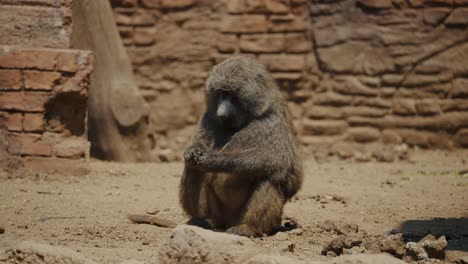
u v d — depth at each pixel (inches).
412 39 720.3
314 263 266.8
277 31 731.4
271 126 365.1
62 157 526.3
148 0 736.3
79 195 454.9
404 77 721.6
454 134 716.0
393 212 432.8
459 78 717.3
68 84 526.3
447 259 316.8
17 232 356.8
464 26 717.9
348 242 328.8
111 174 547.5
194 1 737.0
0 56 519.5
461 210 442.3
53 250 289.4
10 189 464.8
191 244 275.1
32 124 522.0
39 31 542.9
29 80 522.9
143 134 644.7
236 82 360.5
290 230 376.8
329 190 504.7
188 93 737.6
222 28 733.9
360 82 725.3
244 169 356.2
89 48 630.5
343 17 729.6
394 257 289.0
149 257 310.2
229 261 274.7
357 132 722.2
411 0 720.3
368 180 559.5
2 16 537.0
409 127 719.1
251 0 731.4
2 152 514.3
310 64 732.0
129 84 642.2
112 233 360.5
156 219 382.0
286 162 366.6
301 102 732.7
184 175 372.8
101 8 635.5
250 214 361.7
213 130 375.6
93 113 630.5
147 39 737.0
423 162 679.7
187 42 738.2
